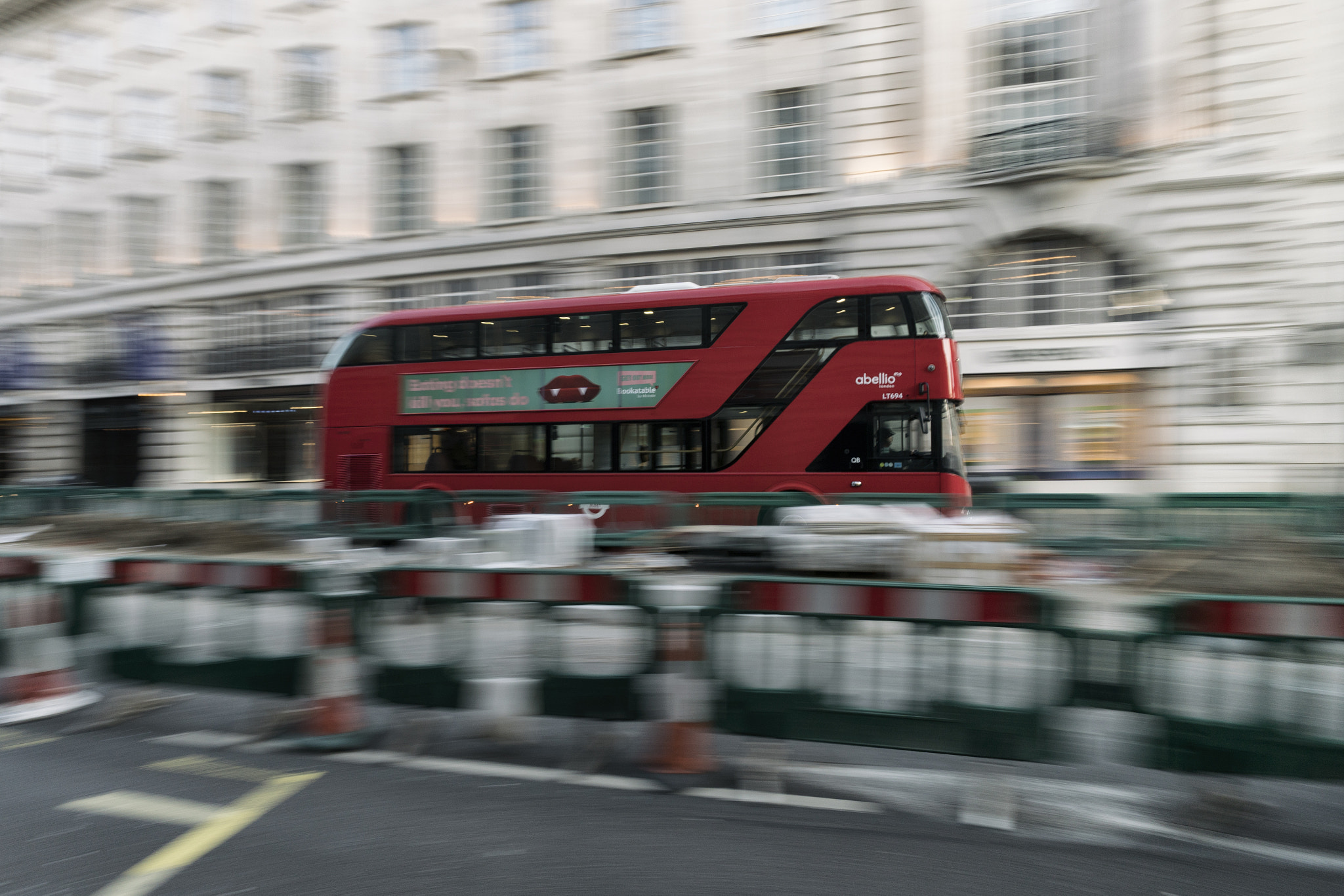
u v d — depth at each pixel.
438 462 13.13
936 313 11.03
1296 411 14.45
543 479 12.48
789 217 17.73
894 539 9.57
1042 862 3.53
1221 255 14.91
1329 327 14.20
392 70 22.17
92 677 6.50
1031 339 16.03
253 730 5.38
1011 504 10.88
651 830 3.83
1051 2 16.02
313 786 4.38
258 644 5.41
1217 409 14.88
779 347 11.53
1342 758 3.63
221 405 24.30
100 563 5.87
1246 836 3.82
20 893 3.29
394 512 12.29
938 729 4.16
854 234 17.14
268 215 23.84
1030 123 16.16
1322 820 4.02
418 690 5.01
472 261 20.75
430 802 4.16
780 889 3.27
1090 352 15.66
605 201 19.66
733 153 18.45
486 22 20.86
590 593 4.70
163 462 24.61
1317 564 8.45
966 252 16.39
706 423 11.73
